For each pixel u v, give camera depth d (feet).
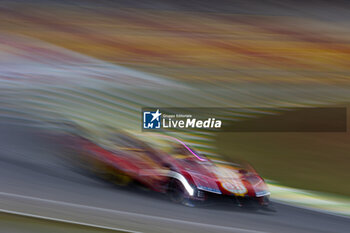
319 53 163.22
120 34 165.89
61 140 51.72
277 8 223.71
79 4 201.36
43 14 180.96
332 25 202.08
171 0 219.61
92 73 116.16
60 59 126.21
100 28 170.81
